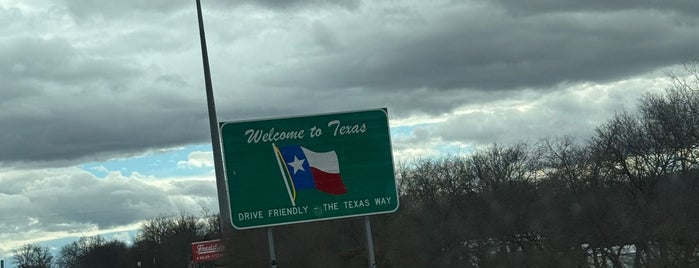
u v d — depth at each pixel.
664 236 28.27
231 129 21.89
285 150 22.03
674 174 32.97
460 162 57.94
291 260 55.41
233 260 59.34
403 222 47.75
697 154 33.72
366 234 22.34
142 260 179.38
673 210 28.62
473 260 41.47
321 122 22.25
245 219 21.67
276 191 21.89
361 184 22.22
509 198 39.66
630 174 35.53
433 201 48.31
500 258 37.25
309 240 55.28
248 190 21.77
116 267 194.00
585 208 31.25
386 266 47.53
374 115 22.48
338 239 56.16
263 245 57.03
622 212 30.16
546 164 46.75
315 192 22.03
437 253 42.78
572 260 31.59
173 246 172.12
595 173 37.22
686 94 35.72
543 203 35.72
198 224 175.75
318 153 22.14
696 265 27.72
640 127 36.59
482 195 42.22
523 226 37.25
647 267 28.48
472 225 40.62
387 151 22.42
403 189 60.25
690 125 34.22
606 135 37.69
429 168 59.94
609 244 30.70
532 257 34.25
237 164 21.78
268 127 22.05
